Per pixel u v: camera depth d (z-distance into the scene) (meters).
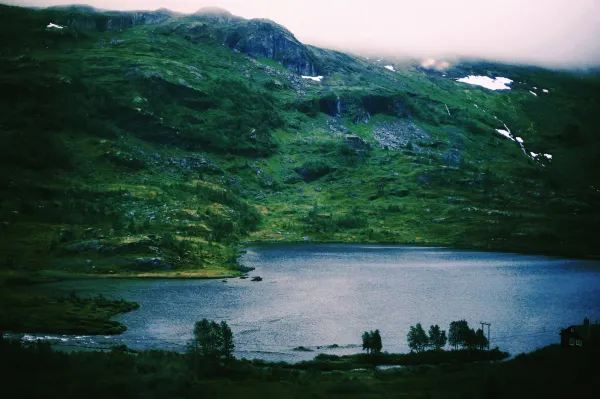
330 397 108.50
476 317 197.62
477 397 105.56
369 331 176.12
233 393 109.44
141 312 198.25
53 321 176.25
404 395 109.38
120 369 119.88
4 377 111.88
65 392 104.44
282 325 183.00
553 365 125.25
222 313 199.00
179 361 129.25
